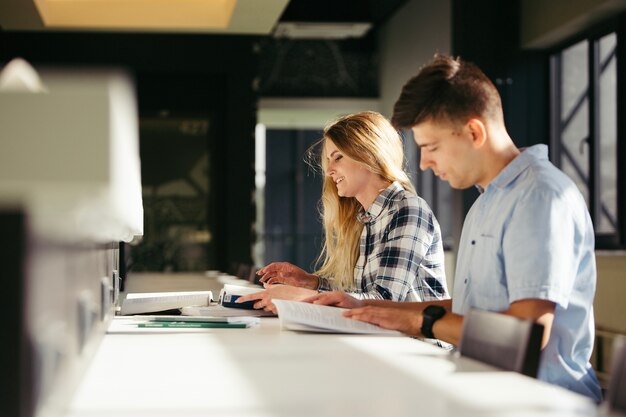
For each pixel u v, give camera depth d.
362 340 2.03
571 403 1.22
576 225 1.95
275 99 11.48
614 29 6.21
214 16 8.23
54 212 1.17
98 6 8.09
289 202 13.52
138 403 1.25
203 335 2.15
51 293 1.02
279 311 2.22
